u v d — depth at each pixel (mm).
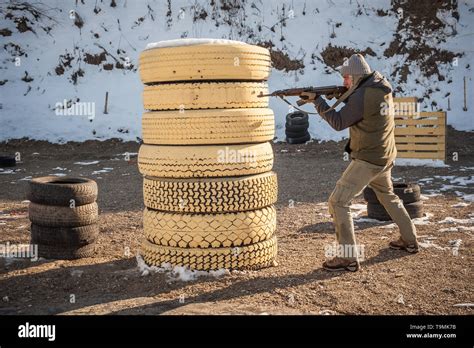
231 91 5707
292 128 18969
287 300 5000
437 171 13352
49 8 23438
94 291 5426
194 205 5695
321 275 5680
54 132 20297
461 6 22625
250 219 5805
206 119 5645
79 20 23234
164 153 5773
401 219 6371
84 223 6508
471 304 4840
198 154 5668
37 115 20891
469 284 5352
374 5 23219
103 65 22469
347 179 5711
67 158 17625
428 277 5566
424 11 22469
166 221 5785
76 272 5930
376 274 5676
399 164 14492
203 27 23391
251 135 5797
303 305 4879
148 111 6199
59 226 6406
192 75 5680
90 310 4848
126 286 5527
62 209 6383
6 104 21125
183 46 5664
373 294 5121
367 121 5578
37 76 22062
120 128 20625
